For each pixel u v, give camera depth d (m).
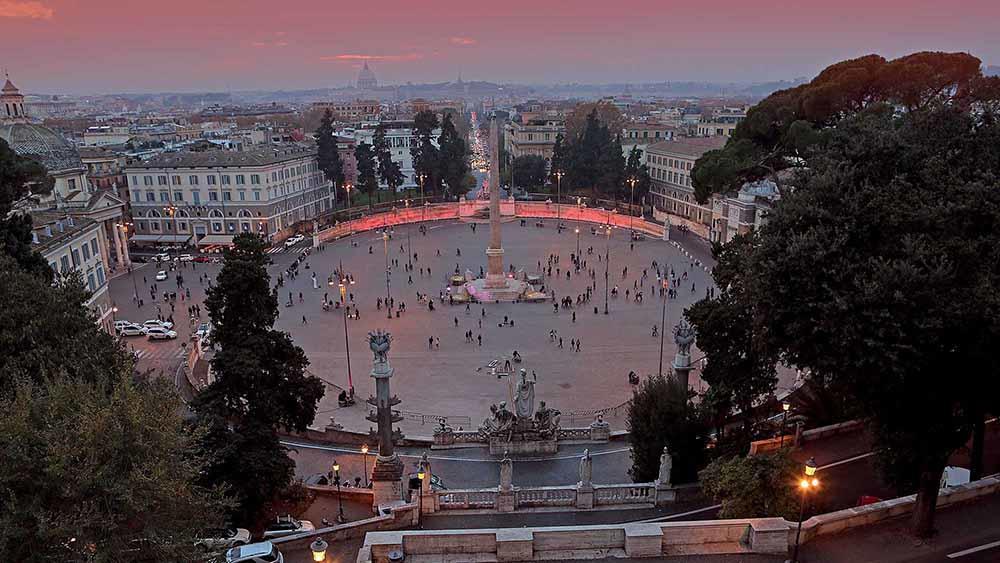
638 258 109.31
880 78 44.16
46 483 16.89
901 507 22.92
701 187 51.62
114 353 30.36
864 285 20.16
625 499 30.52
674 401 33.56
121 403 18.70
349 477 40.97
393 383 59.31
